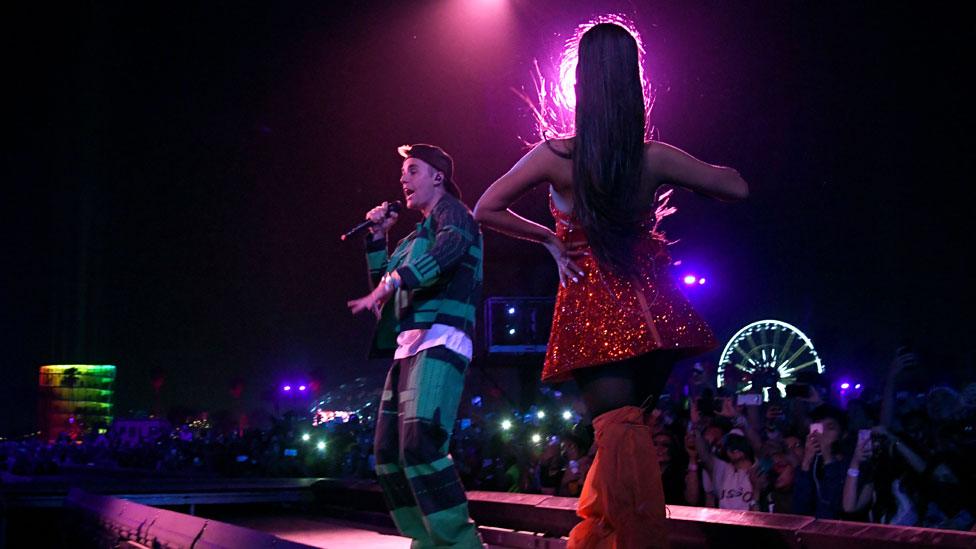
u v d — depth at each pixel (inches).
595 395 93.9
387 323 120.2
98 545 205.9
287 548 114.6
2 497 225.6
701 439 232.5
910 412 213.6
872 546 102.5
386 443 116.7
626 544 87.4
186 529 151.9
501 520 170.6
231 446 510.9
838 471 197.9
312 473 451.5
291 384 861.8
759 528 116.0
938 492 183.3
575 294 96.0
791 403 246.7
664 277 95.7
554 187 99.0
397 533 183.3
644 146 96.5
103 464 652.1
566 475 252.1
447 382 112.0
